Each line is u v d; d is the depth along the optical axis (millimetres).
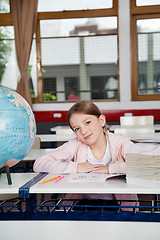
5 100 976
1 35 4828
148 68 4676
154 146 986
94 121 1284
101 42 4711
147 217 876
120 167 1136
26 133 1009
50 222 827
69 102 4805
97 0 4656
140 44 4645
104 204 1229
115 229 812
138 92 4719
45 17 4742
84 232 822
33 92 4867
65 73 4840
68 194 1404
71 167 1184
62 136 2619
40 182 1007
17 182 1031
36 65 4824
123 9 4570
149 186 921
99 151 1392
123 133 2730
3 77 4941
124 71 4660
